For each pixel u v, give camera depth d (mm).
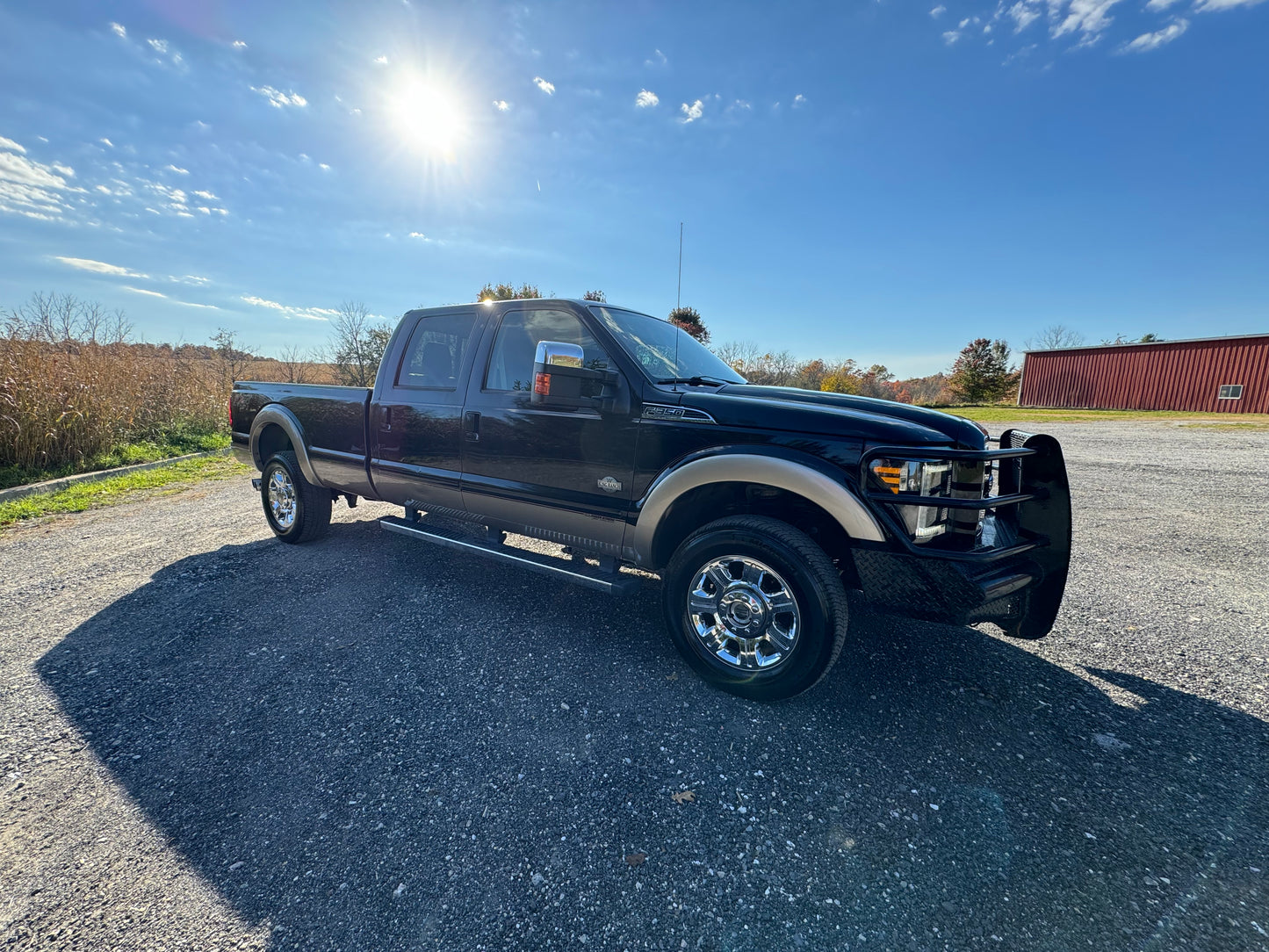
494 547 3629
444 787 2158
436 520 4477
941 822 1979
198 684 2854
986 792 2113
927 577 2371
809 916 1643
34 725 2520
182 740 2426
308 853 1864
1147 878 1740
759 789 2143
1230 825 1940
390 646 3246
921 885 1734
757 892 1722
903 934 1583
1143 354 25000
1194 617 3572
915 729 2490
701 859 1842
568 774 2227
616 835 1935
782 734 2461
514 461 3521
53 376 8438
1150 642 3248
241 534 5480
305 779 2199
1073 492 7258
